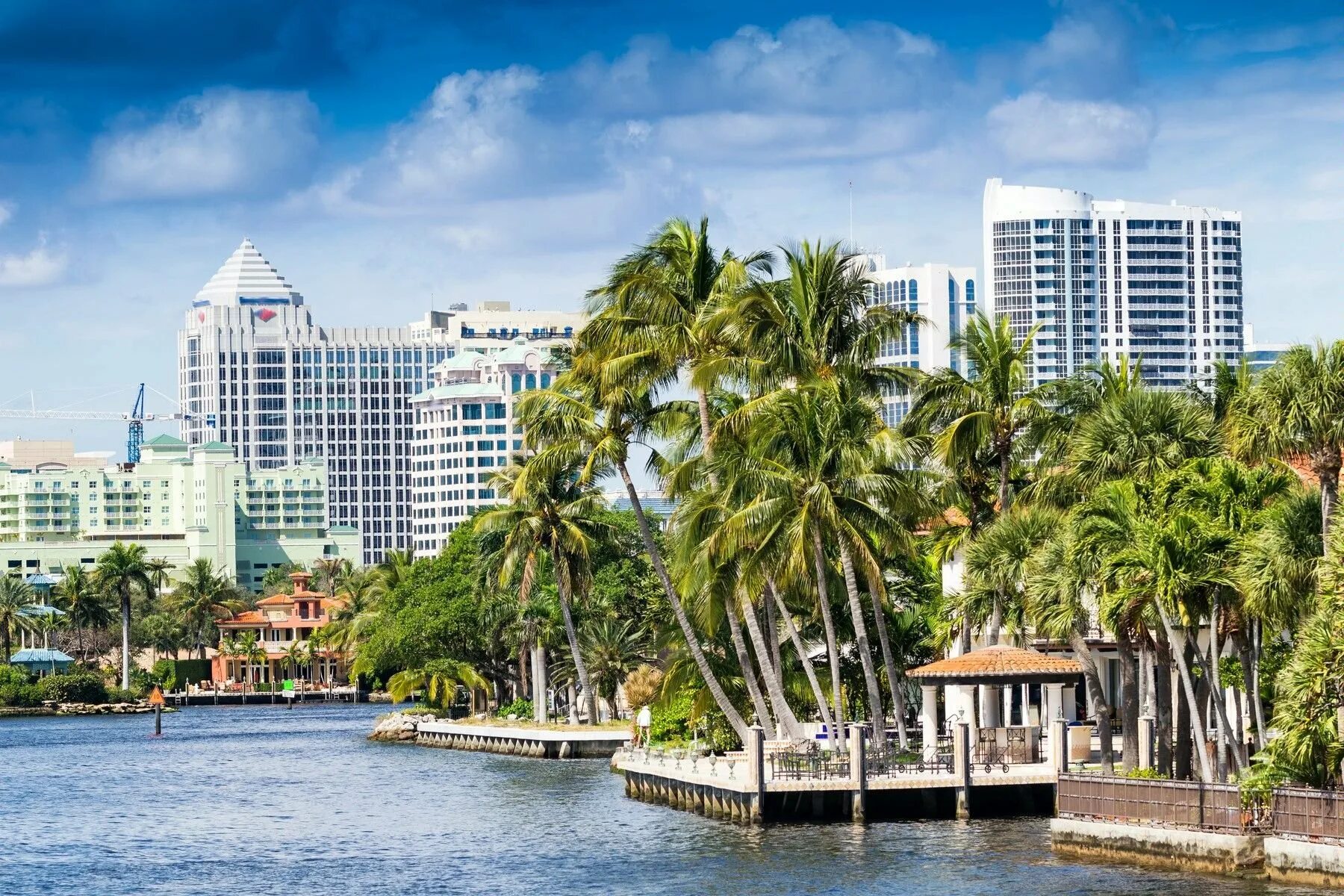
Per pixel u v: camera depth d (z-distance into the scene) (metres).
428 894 78.00
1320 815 66.38
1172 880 70.19
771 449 97.56
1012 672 95.75
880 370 106.69
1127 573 73.69
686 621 105.81
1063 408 106.19
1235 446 74.31
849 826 89.00
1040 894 69.19
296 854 93.00
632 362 103.12
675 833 91.38
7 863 91.88
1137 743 88.44
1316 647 66.50
